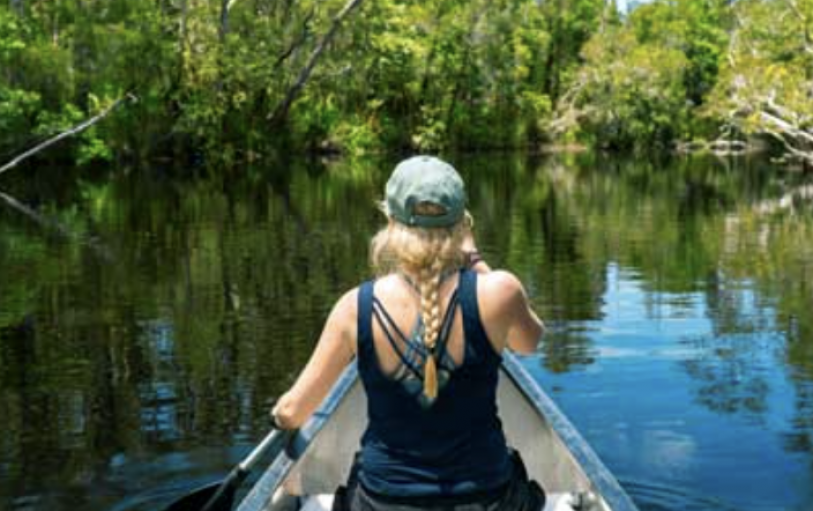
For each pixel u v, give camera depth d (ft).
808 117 86.74
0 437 15.29
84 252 35.76
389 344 7.17
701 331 22.21
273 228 43.39
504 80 137.18
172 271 31.37
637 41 147.02
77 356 20.40
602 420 15.83
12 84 80.18
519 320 7.22
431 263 7.09
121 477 13.58
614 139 139.85
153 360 19.99
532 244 38.32
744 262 33.01
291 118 107.14
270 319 23.80
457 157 122.11
